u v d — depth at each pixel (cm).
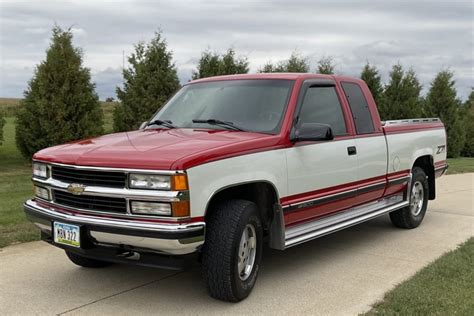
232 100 529
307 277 512
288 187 482
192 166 386
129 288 474
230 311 420
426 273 509
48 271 521
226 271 414
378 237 692
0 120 1941
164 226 379
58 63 1507
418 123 765
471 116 2912
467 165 1858
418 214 758
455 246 641
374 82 2289
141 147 424
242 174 429
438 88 2522
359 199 609
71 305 430
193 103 555
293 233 502
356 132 599
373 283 494
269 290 472
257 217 446
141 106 1606
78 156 425
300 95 522
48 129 1506
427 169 796
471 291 452
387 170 655
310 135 480
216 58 1777
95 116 1567
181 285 483
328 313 418
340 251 617
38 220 454
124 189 395
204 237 395
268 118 498
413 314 401
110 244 410
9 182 1265
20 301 438
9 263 545
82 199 418
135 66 1645
